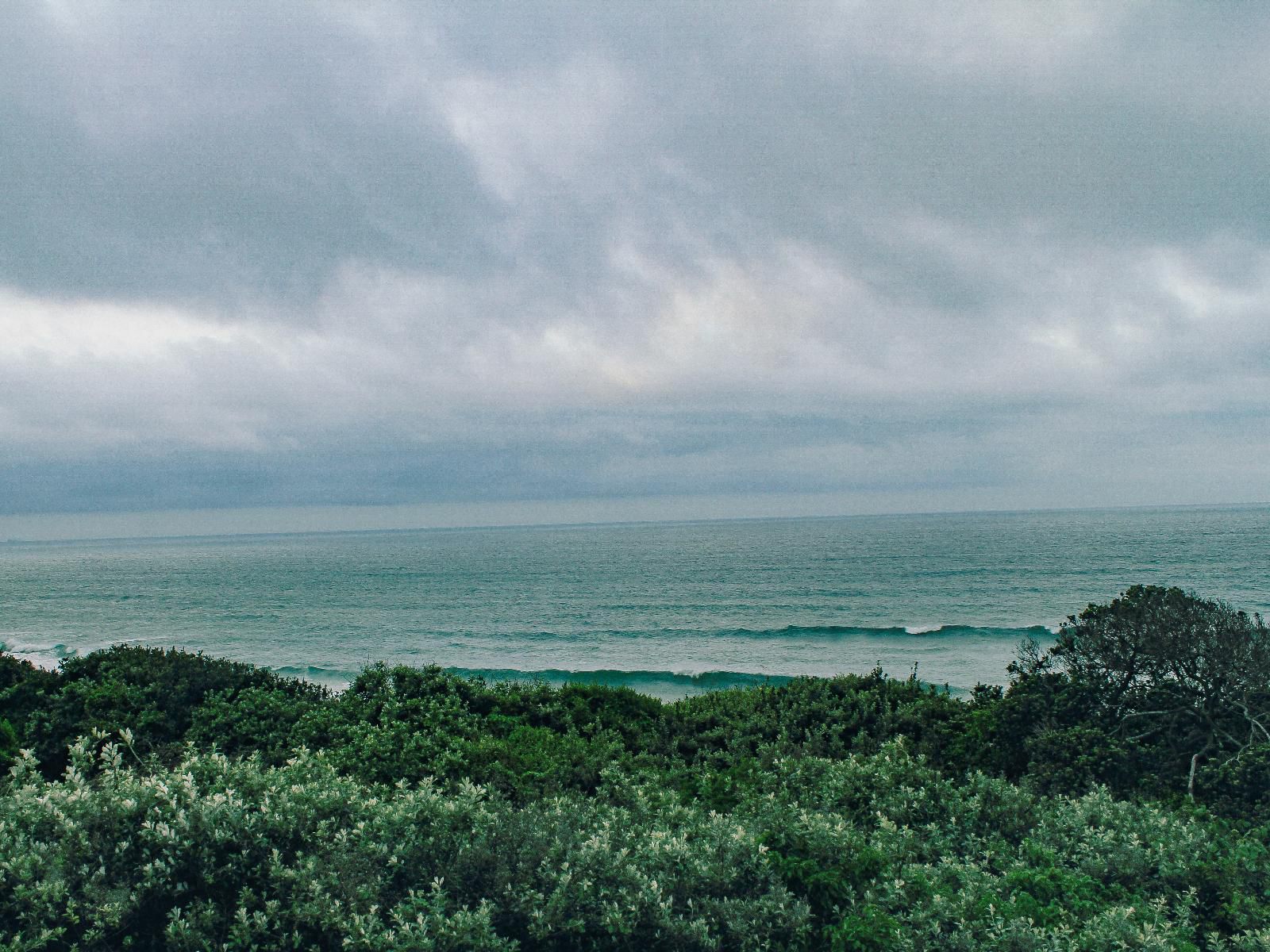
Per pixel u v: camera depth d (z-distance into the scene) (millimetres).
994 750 11258
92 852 4926
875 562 102062
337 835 5414
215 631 57188
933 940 5000
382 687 14047
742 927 4984
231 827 5215
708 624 55094
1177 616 11258
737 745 13031
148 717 11148
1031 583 73000
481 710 14445
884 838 6848
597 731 13969
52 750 9984
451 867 5301
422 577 104125
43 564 168500
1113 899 5891
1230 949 5359
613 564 116812
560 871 5305
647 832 6297
